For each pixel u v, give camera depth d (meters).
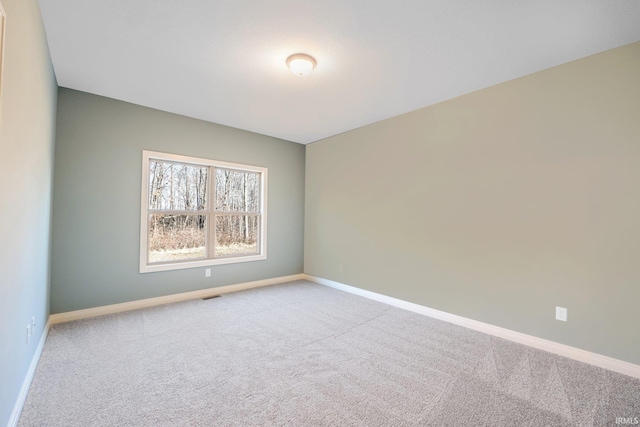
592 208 2.28
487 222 2.89
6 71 1.25
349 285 4.36
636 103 2.11
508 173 2.76
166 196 3.82
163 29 2.10
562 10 1.85
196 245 4.07
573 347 2.35
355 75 2.73
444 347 2.53
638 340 2.07
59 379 1.96
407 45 2.26
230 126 4.28
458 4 1.82
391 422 1.59
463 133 3.11
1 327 1.30
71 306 3.06
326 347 2.51
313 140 5.01
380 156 3.97
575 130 2.38
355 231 4.30
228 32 2.13
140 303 3.50
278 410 1.68
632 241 2.11
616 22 1.95
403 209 3.67
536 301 2.56
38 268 2.17
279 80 2.84
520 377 2.06
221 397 1.80
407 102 3.34
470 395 1.85
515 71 2.61
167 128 3.71
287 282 4.93
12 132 1.39
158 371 2.08
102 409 1.67
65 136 3.04
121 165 3.38
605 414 1.68
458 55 2.39
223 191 4.37
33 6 1.72
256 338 2.67
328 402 1.76
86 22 2.02
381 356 2.35
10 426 1.45
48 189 2.55
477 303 2.95
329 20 1.99
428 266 3.38
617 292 2.17
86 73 2.74
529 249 2.61
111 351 2.37
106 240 3.28
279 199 4.90
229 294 4.14
